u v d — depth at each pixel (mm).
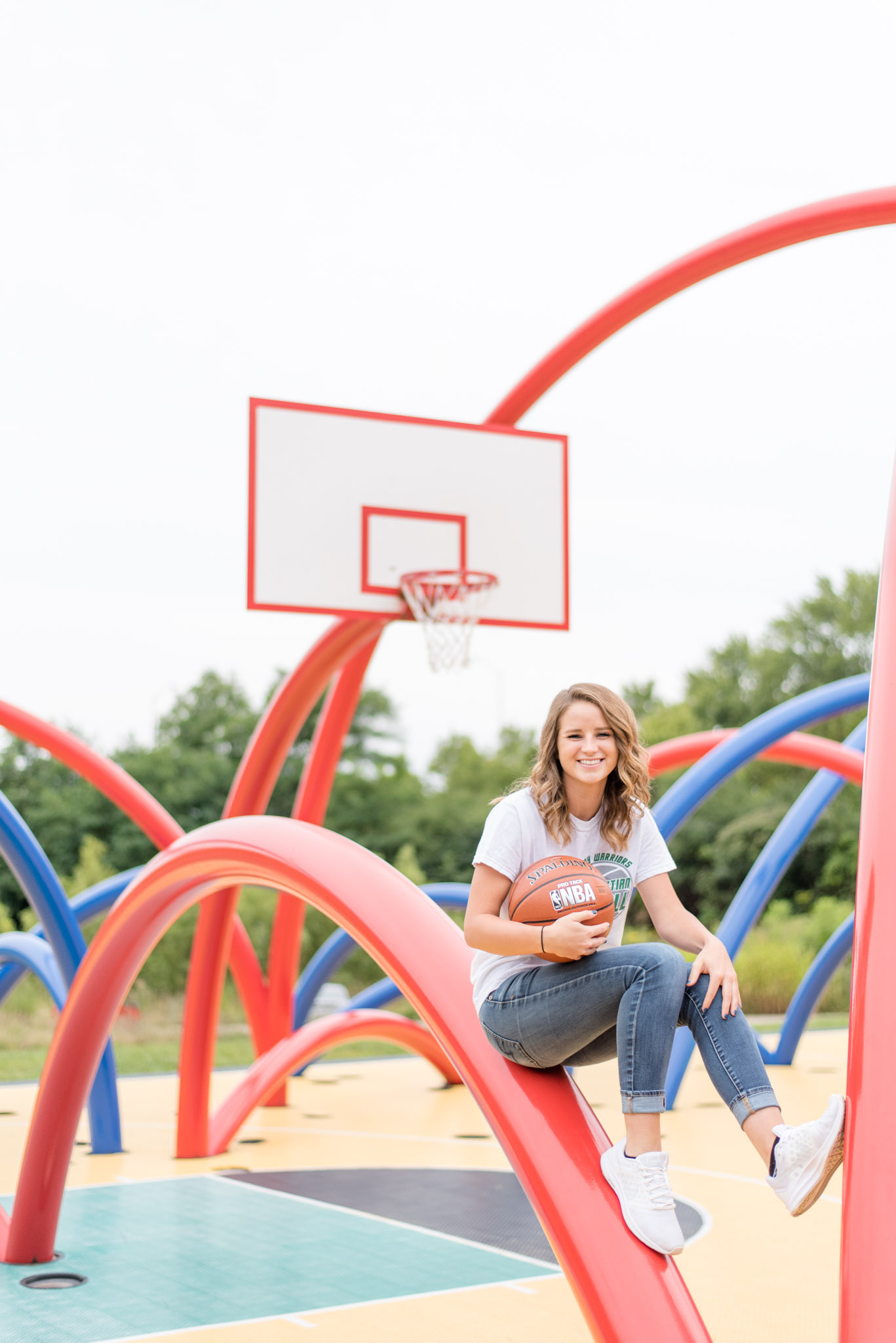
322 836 3871
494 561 8609
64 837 26125
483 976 2953
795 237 7047
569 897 2785
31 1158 5414
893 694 2744
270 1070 8578
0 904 23438
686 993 2762
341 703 9266
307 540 8125
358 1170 7535
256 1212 6445
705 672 34344
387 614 8266
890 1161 2369
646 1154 2682
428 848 28797
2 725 8469
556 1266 5434
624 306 7836
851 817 28125
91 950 5059
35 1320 4699
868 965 2555
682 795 9453
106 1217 6324
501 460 8734
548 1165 2773
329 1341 4461
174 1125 9336
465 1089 11445
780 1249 5746
